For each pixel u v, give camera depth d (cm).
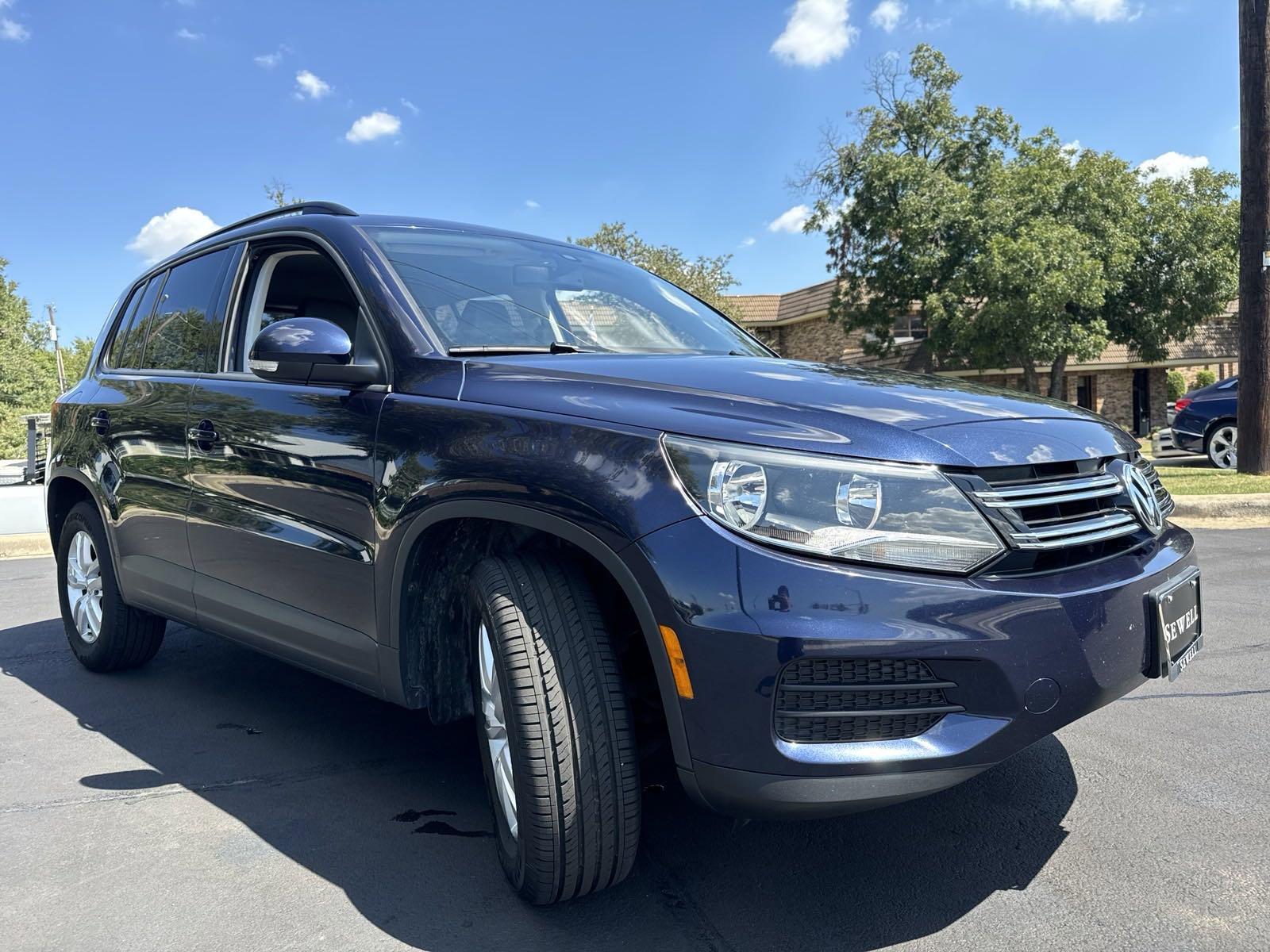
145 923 212
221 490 306
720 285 3388
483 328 274
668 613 186
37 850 248
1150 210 2417
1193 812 261
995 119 2473
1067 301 2162
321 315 312
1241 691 363
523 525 217
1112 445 231
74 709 366
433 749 321
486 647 223
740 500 186
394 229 307
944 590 184
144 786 290
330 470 260
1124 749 307
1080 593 196
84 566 414
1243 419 1083
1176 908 211
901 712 186
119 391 376
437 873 234
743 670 180
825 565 182
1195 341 2997
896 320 2770
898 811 266
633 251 3356
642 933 206
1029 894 219
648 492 192
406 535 233
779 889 224
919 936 203
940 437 198
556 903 213
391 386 254
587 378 229
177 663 432
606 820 201
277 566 284
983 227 2253
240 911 217
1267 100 1030
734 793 185
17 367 4106
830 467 187
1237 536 746
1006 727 188
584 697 201
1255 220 1053
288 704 370
